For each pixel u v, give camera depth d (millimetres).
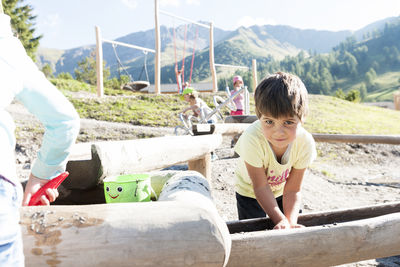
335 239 1155
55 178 1065
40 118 985
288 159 1904
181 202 929
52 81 15023
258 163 1891
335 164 6695
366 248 1188
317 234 1149
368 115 14320
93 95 14797
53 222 847
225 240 889
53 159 1030
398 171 6199
